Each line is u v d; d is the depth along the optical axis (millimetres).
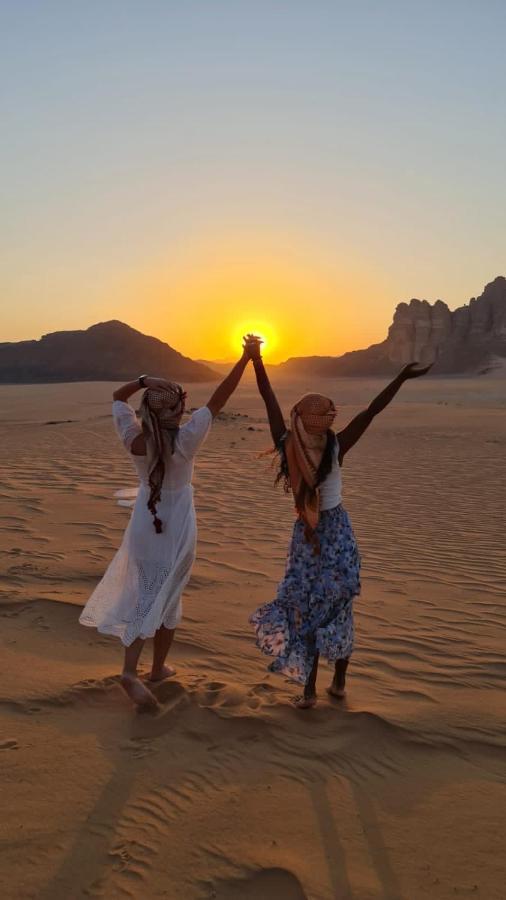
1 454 18328
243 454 18672
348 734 3990
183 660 4977
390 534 9641
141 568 4285
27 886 2762
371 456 18859
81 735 3883
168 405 4250
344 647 4234
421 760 3777
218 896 2758
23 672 4629
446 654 5316
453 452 19766
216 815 3244
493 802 3426
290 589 4309
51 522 9406
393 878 2881
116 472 14570
